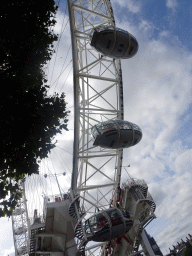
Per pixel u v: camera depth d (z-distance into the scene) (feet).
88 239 79.41
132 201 104.22
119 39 75.46
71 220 91.61
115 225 79.30
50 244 95.61
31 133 33.91
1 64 32.45
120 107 104.42
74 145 98.58
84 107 104.78
